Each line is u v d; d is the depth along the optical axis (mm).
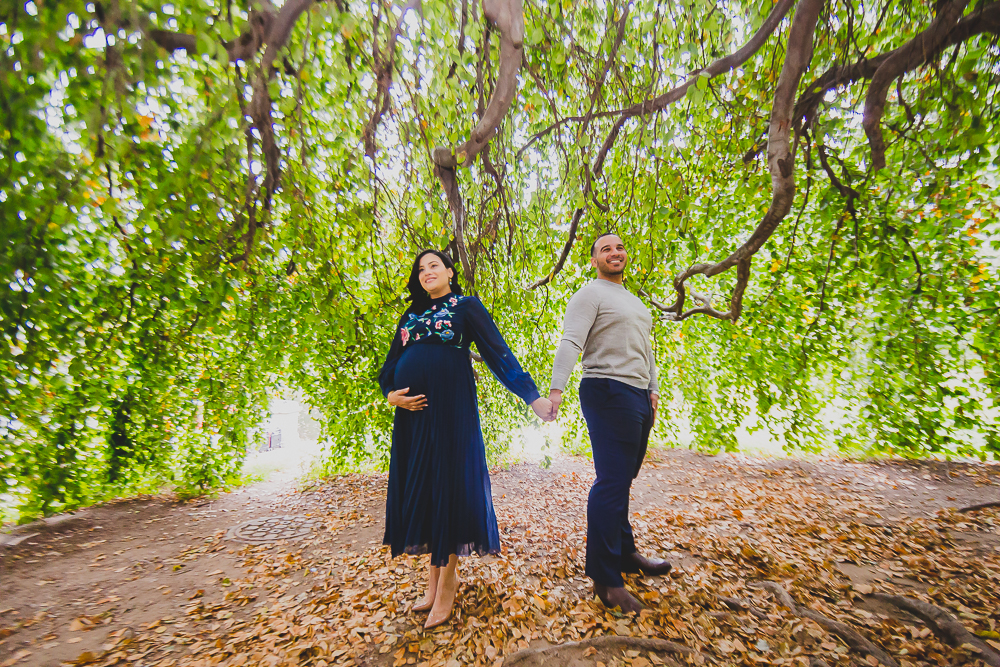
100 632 2105
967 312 3840
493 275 4023
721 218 4777
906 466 4805
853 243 3973
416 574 2438
